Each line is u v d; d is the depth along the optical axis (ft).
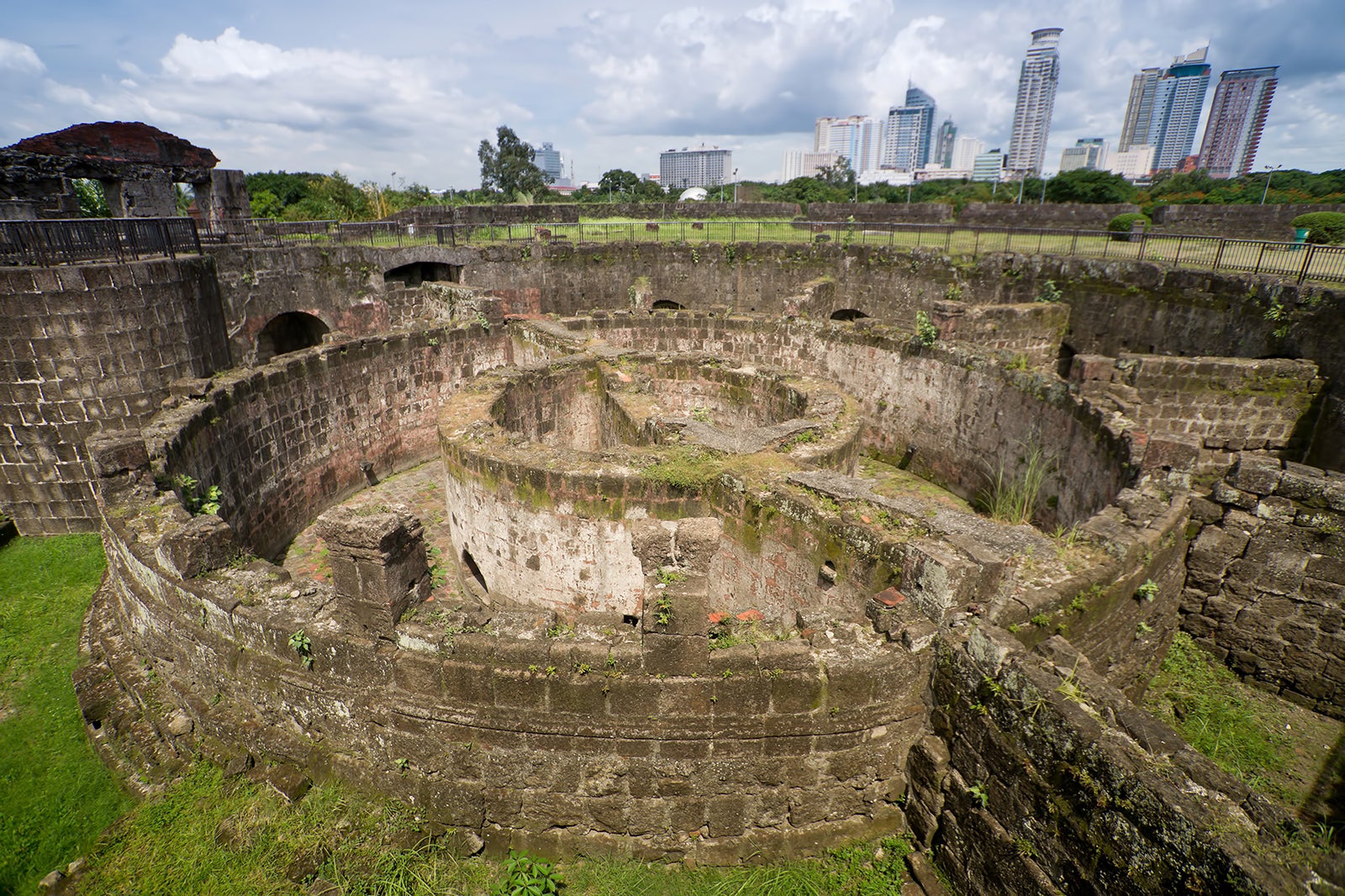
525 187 228.43
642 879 22.13
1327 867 13.98
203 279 53.52
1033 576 24.44
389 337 56.75
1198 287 57.88
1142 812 15.97
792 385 46.21
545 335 59.41
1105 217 110.22
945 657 21.49
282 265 80.43
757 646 21.18
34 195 82.99
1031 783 18.72
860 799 23.00
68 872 22.95
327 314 85.51
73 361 45.24
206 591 25.30
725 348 67.10
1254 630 34.17
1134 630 28.68
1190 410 47.60
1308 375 46.09
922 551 22.39
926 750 22.06
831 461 35.29
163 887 21.80
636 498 32.63
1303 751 30.58
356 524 20.99
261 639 24.08
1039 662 19.53
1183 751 16.52
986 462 51.19
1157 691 33.06
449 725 22.21
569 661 20.99
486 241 107.55
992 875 19.83
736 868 22.56
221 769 25.43
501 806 22.79
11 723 31.07
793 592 29.48
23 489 46.24
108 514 30.83
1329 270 59.21
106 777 28.02
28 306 43.27
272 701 24.72
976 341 60.95
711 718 21.24
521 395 46.11
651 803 22.27
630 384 47.24
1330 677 32.40
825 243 95.30
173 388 40.91
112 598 37.40
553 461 33.91
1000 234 99.35
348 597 22.29
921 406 56.54
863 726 21.84
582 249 96.43
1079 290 66.64
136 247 50.16
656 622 20.29
